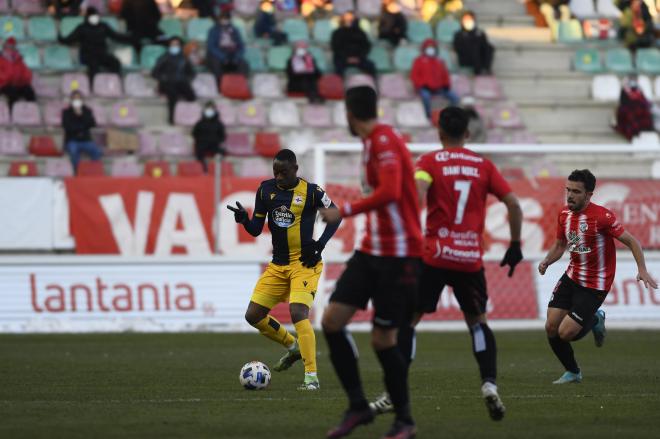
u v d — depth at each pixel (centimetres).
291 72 8181
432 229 2311
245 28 8912
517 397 2811
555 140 8456
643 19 9312
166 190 6431
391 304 2005
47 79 8000
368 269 2027
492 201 6400
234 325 5959
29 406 2608
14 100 7575
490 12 9625
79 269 5884
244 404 2644
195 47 8400
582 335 3183
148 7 8119
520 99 8850
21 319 5806
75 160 7188
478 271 2306
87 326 5853
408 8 9462
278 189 3122
